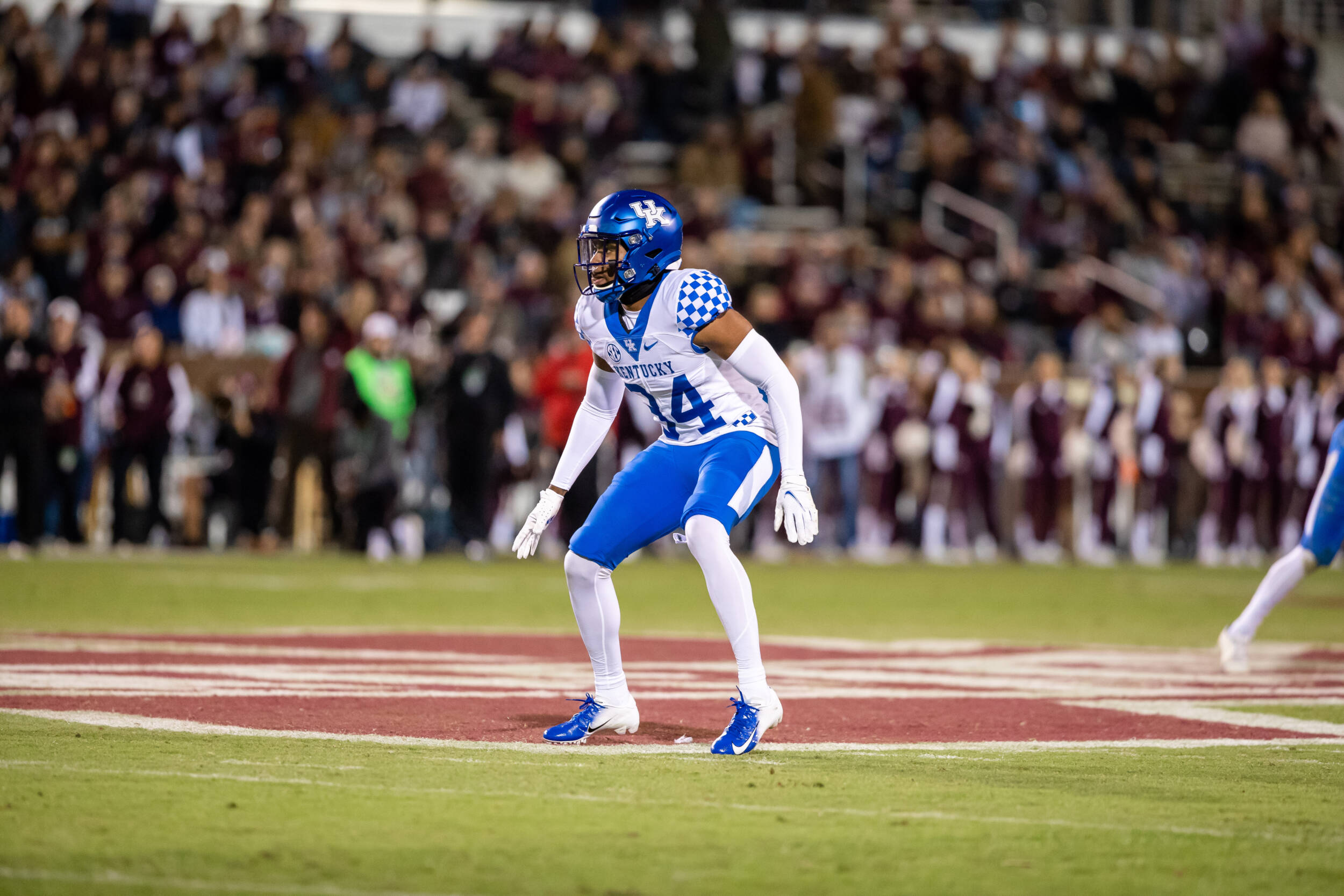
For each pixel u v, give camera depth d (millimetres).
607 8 84562
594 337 18766
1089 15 95688
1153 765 17391
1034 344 71625
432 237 65312
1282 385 66375
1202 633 35500
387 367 55562
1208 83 89625
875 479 62594
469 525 56969
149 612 35188
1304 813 14789
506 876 11875
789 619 37219
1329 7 97812
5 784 14914
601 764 16875
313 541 58969
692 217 69125
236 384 56594
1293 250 82000
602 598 18844
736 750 17812
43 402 52844
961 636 33875
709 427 18672
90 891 11273
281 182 66375
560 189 68750
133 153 67938
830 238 75438
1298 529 67000
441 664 26781
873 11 91375
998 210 77438
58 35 73375
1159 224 81812
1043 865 12484
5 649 27422
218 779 15383
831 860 12547
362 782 15406
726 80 78438
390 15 83062
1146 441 64500
